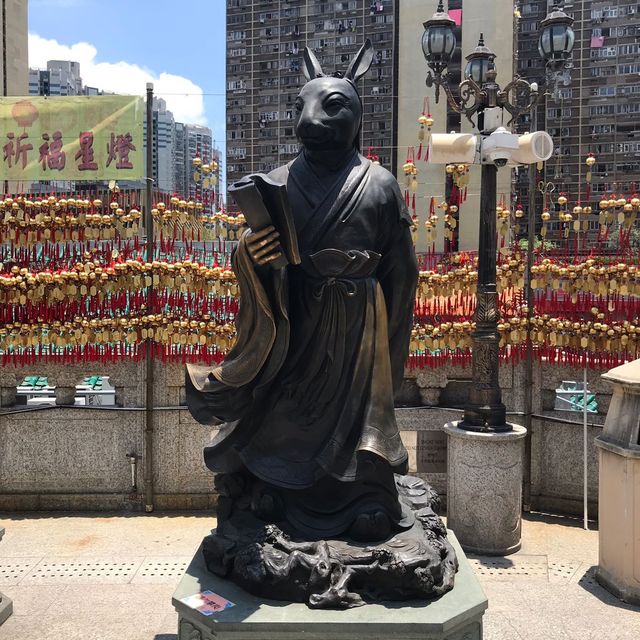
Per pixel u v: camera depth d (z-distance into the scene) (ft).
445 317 20.85
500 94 18.71
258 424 10.44
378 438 9.77
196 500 21.18
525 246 21.31
